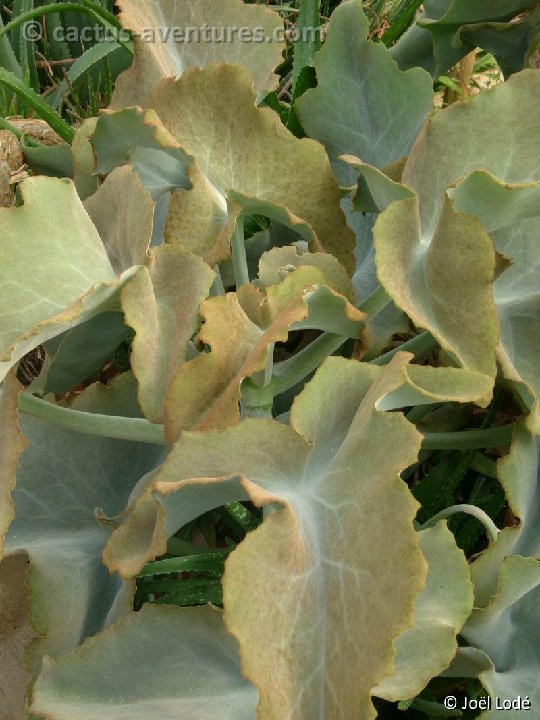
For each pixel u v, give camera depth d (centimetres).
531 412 54
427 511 65
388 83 71
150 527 50
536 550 56
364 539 43
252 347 51
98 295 50
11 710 56
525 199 53
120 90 71
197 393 50
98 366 67
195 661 49
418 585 40
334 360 49
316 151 62
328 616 43
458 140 58
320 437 49
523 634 56
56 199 52
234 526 67
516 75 57
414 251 55
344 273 59
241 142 62
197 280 52
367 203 67
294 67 90
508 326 61
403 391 47
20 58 99
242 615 40
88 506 62
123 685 48
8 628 58
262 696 39
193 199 60
